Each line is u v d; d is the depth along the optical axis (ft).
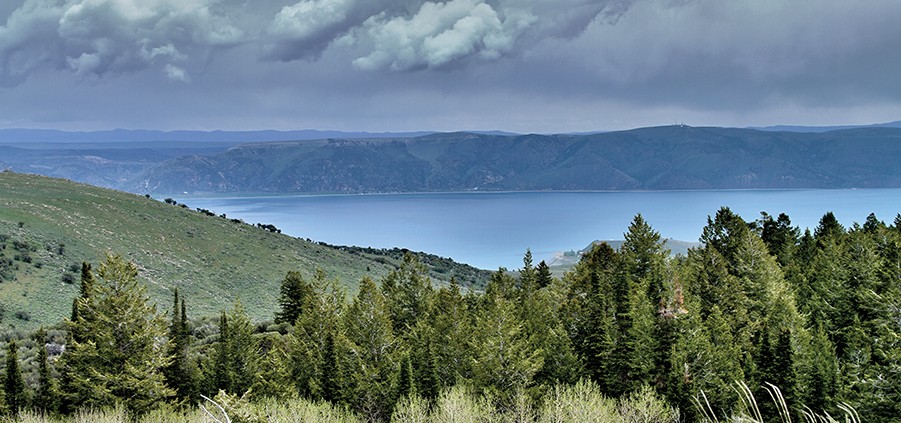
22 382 148.46
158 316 172.45
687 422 152.66
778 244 266.36
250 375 177.68
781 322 178.29
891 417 138.82
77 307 176.35
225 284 451.53
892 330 156.66
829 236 250.78
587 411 116.06
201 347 236.02
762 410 144.25
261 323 306.55
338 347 191.93
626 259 231.91
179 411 163.63
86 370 159.63
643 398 129.49
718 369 153.17
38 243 393.70
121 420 133.59
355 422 158.81
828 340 173.37
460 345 199.62
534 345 197.16
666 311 171.22
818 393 148.15
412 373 167.22
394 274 300.40
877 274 192.65
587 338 192.24
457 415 120.16
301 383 199.52
